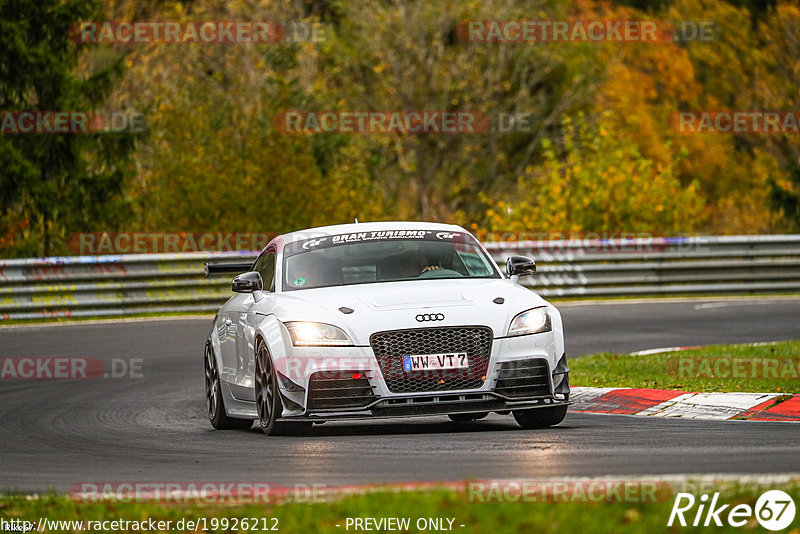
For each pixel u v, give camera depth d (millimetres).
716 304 84438
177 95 120438
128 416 43906
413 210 177250
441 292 35969
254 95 131500
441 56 178375
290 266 39000
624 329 70625
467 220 174750
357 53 180250
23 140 114000
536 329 35438
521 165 186375
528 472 27328
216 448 34281
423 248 39531
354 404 34312
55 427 41219
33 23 113562
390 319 34625
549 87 192250
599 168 119625
